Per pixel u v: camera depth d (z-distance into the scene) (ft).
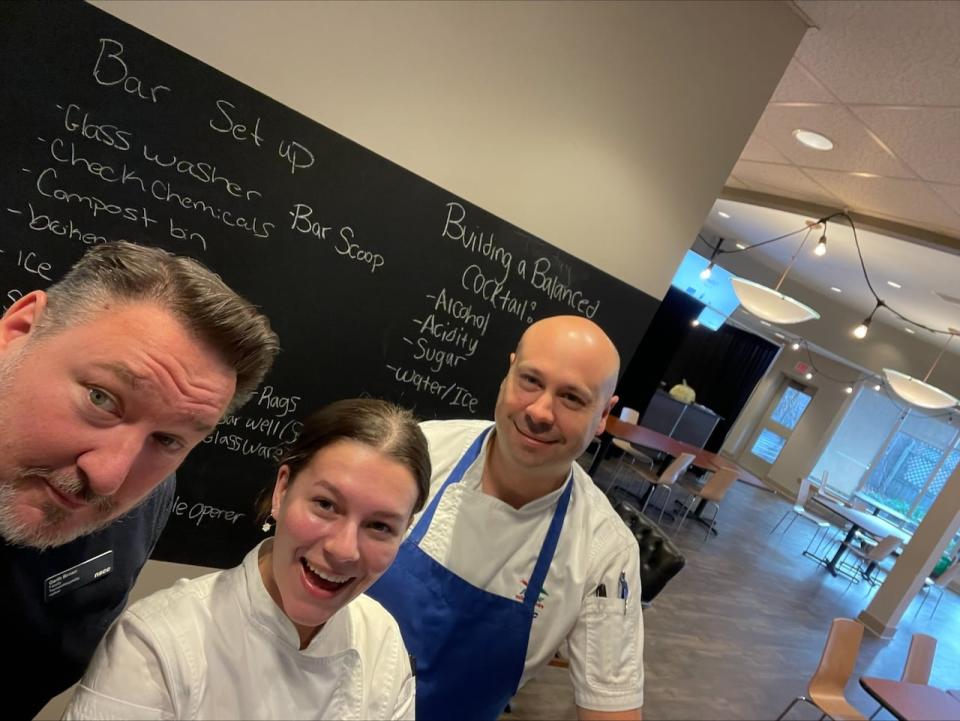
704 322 31.58
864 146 10.44
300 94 5.73
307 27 5.59
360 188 6.21
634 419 24.16
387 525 2.42
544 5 6.63
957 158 9.36
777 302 14.94
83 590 3.04
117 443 2.15
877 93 8.53
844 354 29.73
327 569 2.33
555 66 6.89
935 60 7.18
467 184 6.82
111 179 5.14
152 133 5.19
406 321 6.89
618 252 8.07
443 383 7.40
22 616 2.78
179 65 5.15
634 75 7.38
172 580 6.43
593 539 4.46
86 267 2.26
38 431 2.12
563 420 3.80
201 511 6.28
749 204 17.35
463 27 6.28
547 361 3.82
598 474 25.04
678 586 17.34
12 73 4.62
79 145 4.96
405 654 3.07
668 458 26.58
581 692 4.21
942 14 6.36
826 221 15.35
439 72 6.30
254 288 5.98
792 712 12.62
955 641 23.38
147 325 2.13
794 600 19.98
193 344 2.21
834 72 8.48
